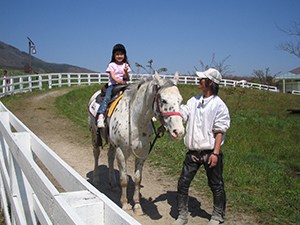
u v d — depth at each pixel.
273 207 3.62
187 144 3.05
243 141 7.50
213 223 3.05
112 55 4.18
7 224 3.69
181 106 3.16
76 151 6.82
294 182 4.47
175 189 4.45
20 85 16.69
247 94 22.45
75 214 1.15
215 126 2.91
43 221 1.92
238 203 3.79
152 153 6.49
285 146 7.10
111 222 1.23
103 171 5.39
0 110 5.47
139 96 3.25
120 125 3.38
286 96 23.61
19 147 2.39
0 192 4.40
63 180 1.75
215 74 2.93
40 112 11.96
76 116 11.62
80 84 21.58
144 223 3.30
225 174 4.84
